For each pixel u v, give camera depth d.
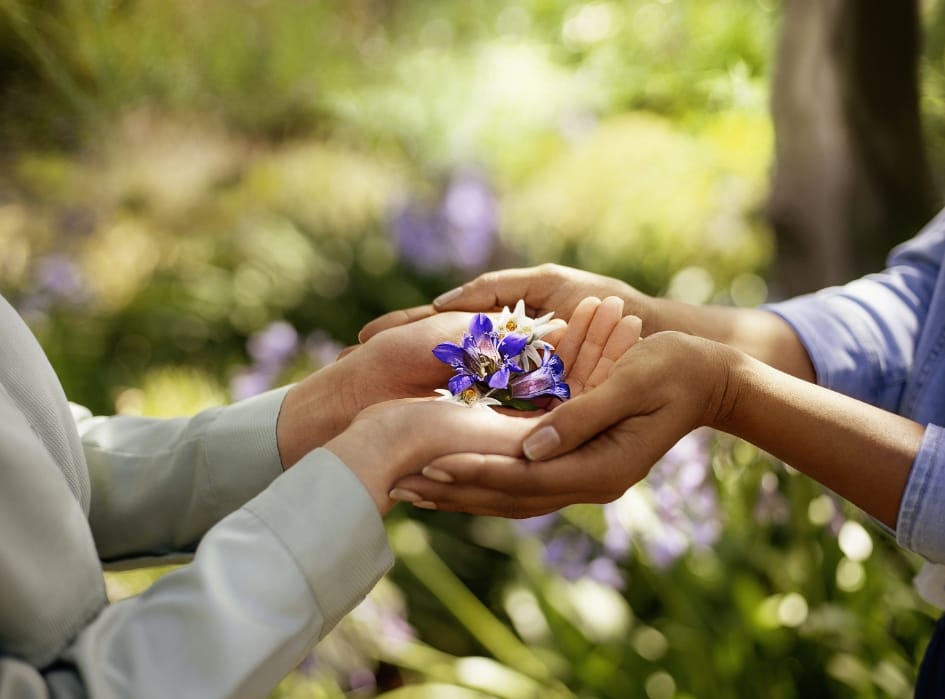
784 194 3.40
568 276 1.38
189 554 1.19
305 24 6.08
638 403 1.01
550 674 2.23
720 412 1.09
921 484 1.02
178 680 0.80
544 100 5.38
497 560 2.87
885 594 2.05
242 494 1.16
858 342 1.31
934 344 1.23
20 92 4.42
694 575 2.17
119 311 4.07
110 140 4.64
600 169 4.61
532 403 1.21
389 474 0.92
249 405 1.20
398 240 4.02
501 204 4.48
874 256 3.36
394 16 6.72
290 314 4.09
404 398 1.24
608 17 5.95
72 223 4.32
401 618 2.46
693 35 5.18
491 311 1.40
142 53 4.91
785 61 3.32
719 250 4.21
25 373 0.94
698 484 2.15
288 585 0.84
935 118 3.73
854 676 1.90
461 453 0.95
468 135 5.12
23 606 0.81
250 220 4.52
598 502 1.05
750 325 1.33
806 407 1.07
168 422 1.21
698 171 4.51
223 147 5.09
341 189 4.71
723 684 1.98
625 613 2.22
